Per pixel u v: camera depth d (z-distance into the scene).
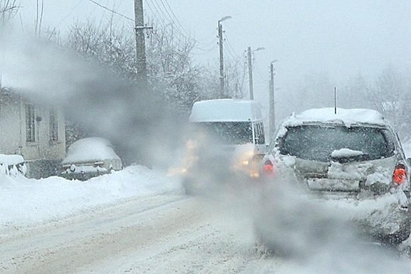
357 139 13.76
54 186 26.31
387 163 13.41
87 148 38.06
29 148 40.69
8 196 22.78
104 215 20.45
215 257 13.76
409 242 14.12
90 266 12.83
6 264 13.11
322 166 13.48
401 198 13.16
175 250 14.51
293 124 14.12
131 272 12.27
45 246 15.02
